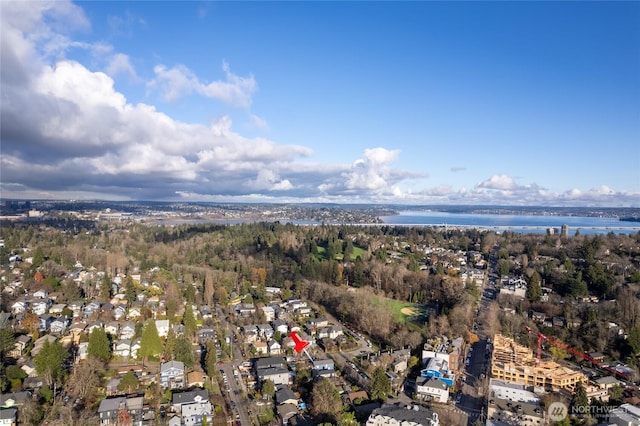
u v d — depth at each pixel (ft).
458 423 308.40
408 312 557.74
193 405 316.81
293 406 319.47
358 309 526.16
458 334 465.06
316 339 474.90
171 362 379.14
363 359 417.28
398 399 342.64
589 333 453.58
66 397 331.57
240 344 458.50
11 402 309.22
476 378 381.19
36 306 534.37
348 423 285.64
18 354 409.49
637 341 415.23
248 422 307.37
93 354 389.39
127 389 344.69
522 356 406.21
